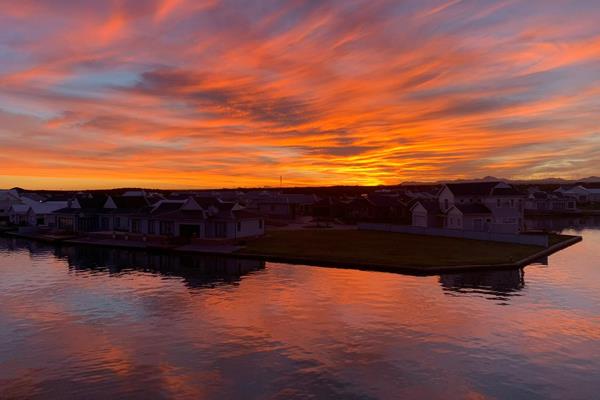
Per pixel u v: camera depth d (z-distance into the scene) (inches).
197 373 882.1
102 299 1409.9
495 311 1253.7
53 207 3715.6
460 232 2647.6
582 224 3949.3
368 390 810.2
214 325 1154.0
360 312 1249.4
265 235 2815.0
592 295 1421.0
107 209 3193.9
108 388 821.9
